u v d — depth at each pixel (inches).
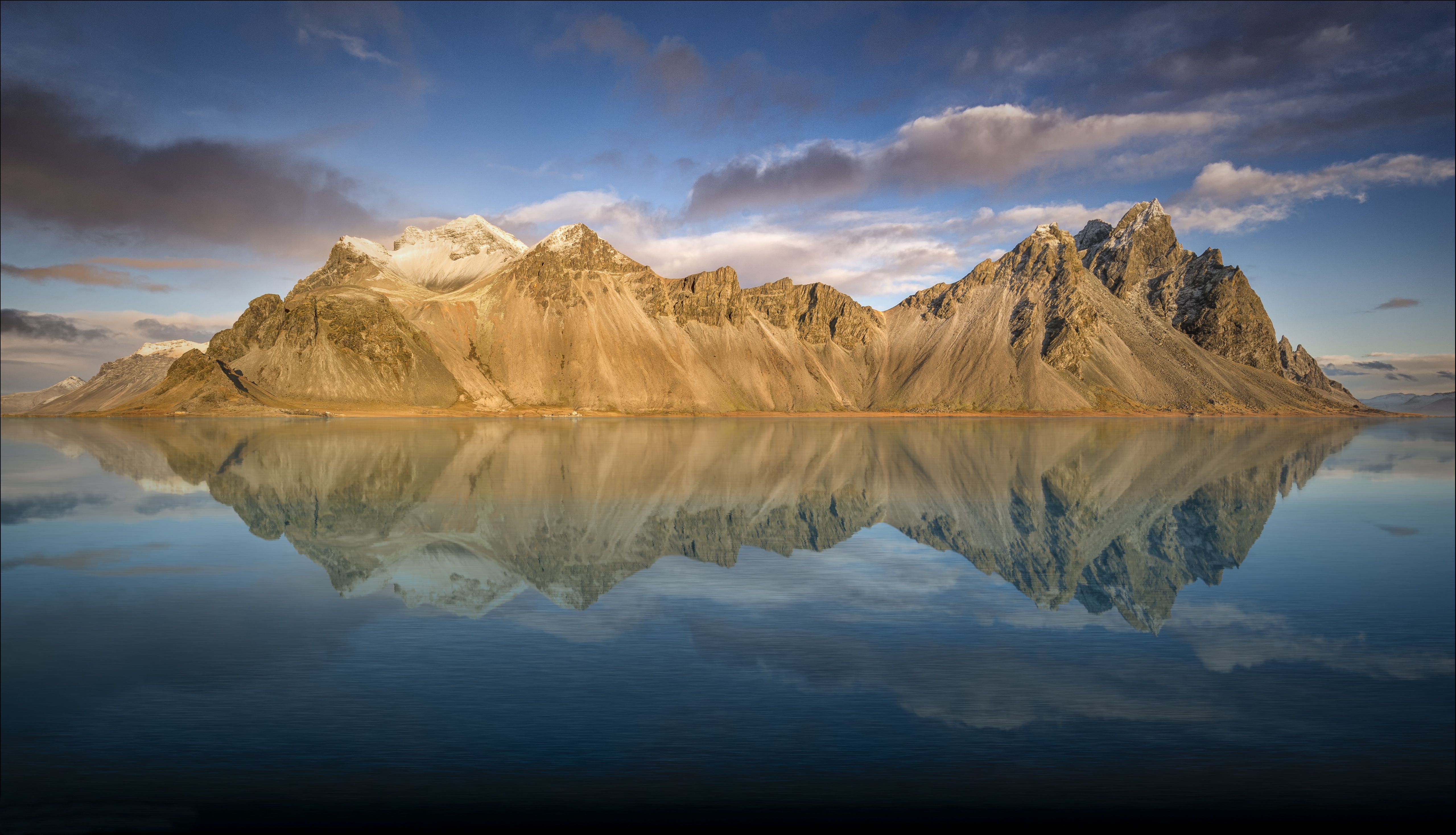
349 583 1063.0
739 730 615.5
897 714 649.0
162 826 498.0
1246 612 946.7
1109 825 508.7
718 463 2896.2
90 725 627.8
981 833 494.3
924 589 1039.0
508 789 538.9
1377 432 6855.3
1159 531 1526.8
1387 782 558.9
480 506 1785.2
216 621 890.1
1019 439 4832.7
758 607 946.7
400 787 541.6
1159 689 703.7
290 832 495.8
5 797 526.0
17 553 1263.5
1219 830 498.0
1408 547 1358.3
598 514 1669.5
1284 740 613.0
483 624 879.1
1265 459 3371.1
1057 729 626.5
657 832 498.9
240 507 1779.0
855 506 1824.6
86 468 2662.4
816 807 523.5
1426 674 741.3
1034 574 1140.5
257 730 614.5
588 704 662.5
